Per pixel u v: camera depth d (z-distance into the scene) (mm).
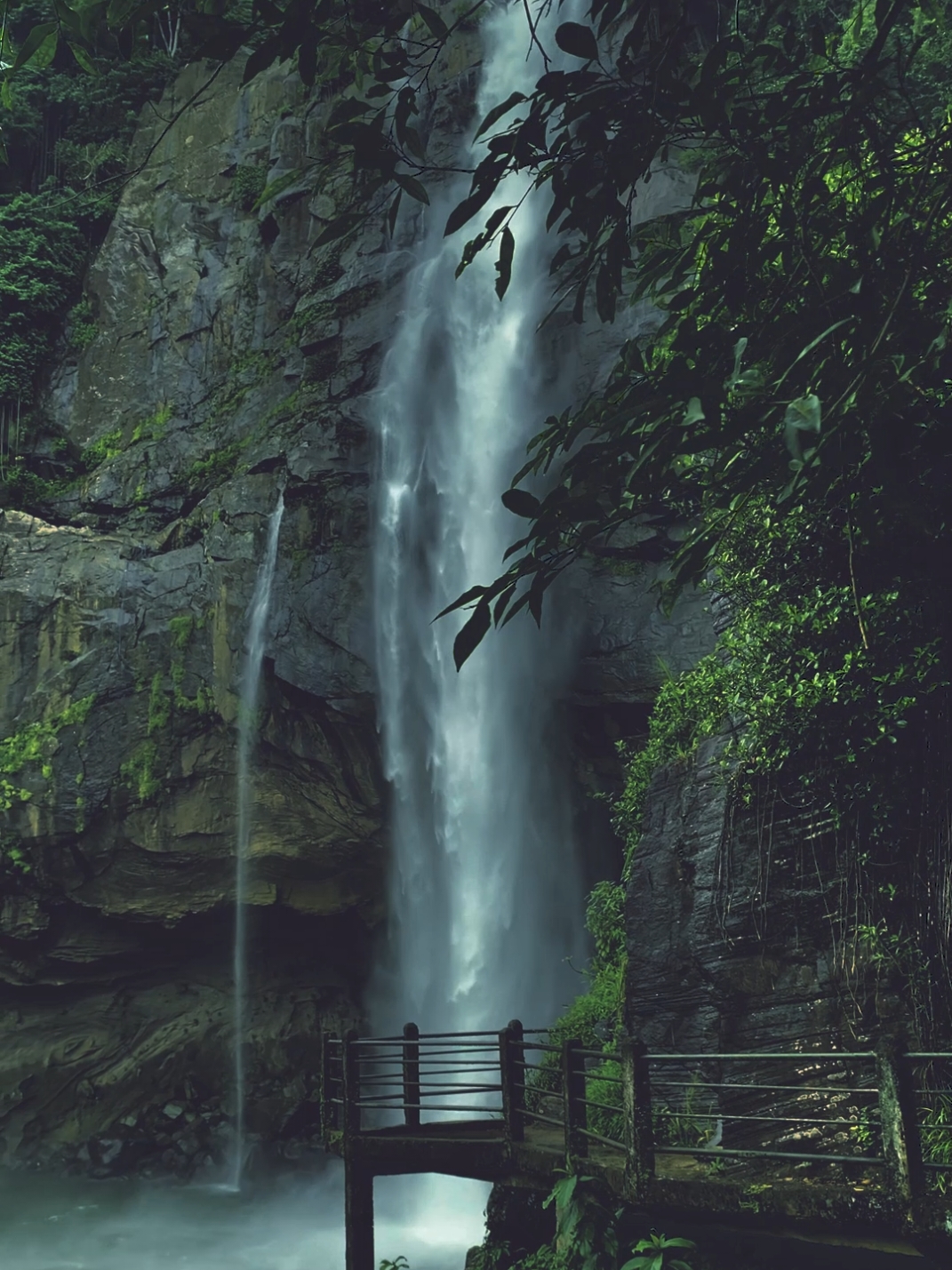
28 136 28312
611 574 19312
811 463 4230
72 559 23031
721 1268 7727
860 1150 7277
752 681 8820
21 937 21734
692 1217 6648
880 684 7844
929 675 7672
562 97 4531
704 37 18750
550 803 20484
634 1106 6844
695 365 4746
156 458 23984
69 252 26688
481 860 20453
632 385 4926
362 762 21281
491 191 4664
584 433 19719
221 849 21703
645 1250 7906
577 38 4445
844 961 7961
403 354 21984
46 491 24797
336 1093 10555
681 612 18641
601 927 13148
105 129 28016
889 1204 5508
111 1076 21219
